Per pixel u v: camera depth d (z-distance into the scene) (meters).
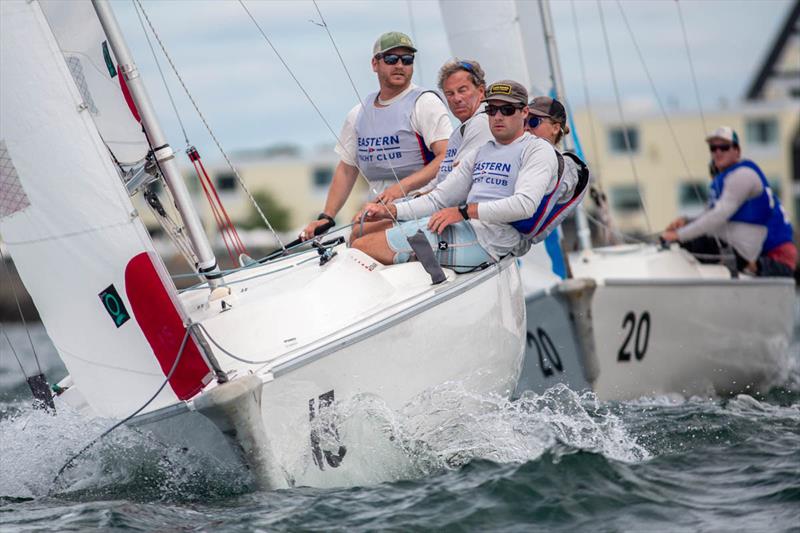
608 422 21.09
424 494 17.28
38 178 17.91
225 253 111.56
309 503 17.02
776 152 110.94
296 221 126.19
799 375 35.59
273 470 17.50
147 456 18.52
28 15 17.69
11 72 17.77
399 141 23.59
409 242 20.23
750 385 32.75
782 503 16.70
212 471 17.91
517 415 20.31
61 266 18.09
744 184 33.59
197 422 17.23
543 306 28.19
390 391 19.06
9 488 19.47
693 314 30.27
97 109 21.53
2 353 59.16
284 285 20.38
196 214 19.86
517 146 20.67
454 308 20.02
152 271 17.61
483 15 31.88
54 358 54.97
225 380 17.23
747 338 32.25
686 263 33.28
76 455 18.69
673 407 26.17
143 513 17.03
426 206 21.48
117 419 18.47
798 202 110.88
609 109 111.25
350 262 20.22
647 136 110.06
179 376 17.59
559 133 22.41
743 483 17.78
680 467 18.83
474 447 19.78
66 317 18.27
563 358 28.41
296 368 17.56
